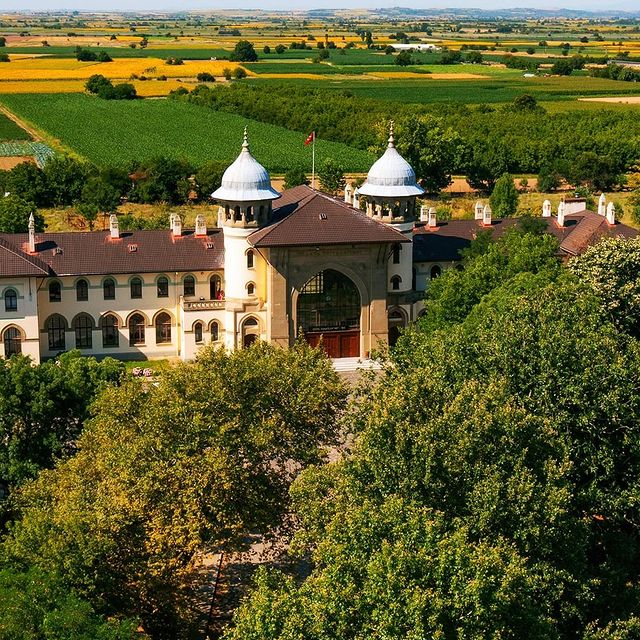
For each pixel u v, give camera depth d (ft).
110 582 221.25
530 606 189.37
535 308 294.87
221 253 458.91
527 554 209.46
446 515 209.77
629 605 223.71
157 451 250.78
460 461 212.43
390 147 457.68
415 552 183.93
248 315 440.86
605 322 312.50
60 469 264.52
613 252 365.81
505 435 220.02
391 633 172.55
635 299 353.10
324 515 216.33
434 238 484.74
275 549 269.44
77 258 445.37
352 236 433.07
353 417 249.34
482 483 208.03
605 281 360.69
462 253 449.89
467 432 216.54
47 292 439.22
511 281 368.89
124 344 453.17
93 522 224.74
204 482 241.14
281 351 290.15
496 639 176.65
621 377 257.55
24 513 254.47
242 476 248.11
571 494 219.00
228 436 254.27
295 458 267.39
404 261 460.14
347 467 222.07
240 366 269.44
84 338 448.65
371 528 192.85
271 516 255.29
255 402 264.72
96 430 273.33
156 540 230.27
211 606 259.60
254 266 440.45
